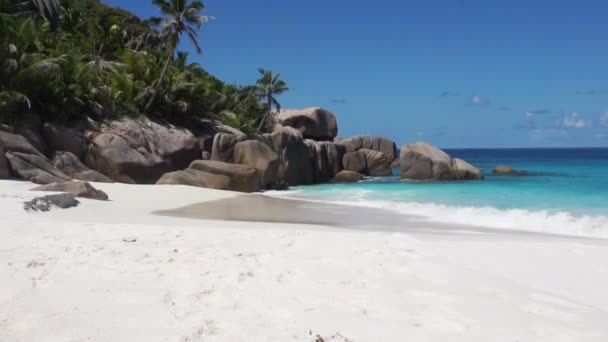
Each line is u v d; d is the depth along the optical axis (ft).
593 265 22.39
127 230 27.81
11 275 16.94
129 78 103.30
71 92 82.33
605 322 14.19
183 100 103.09
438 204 56.08
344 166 132.26
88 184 50.19
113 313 13.74
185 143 91.04
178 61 130.82
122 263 19.40
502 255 23.95
